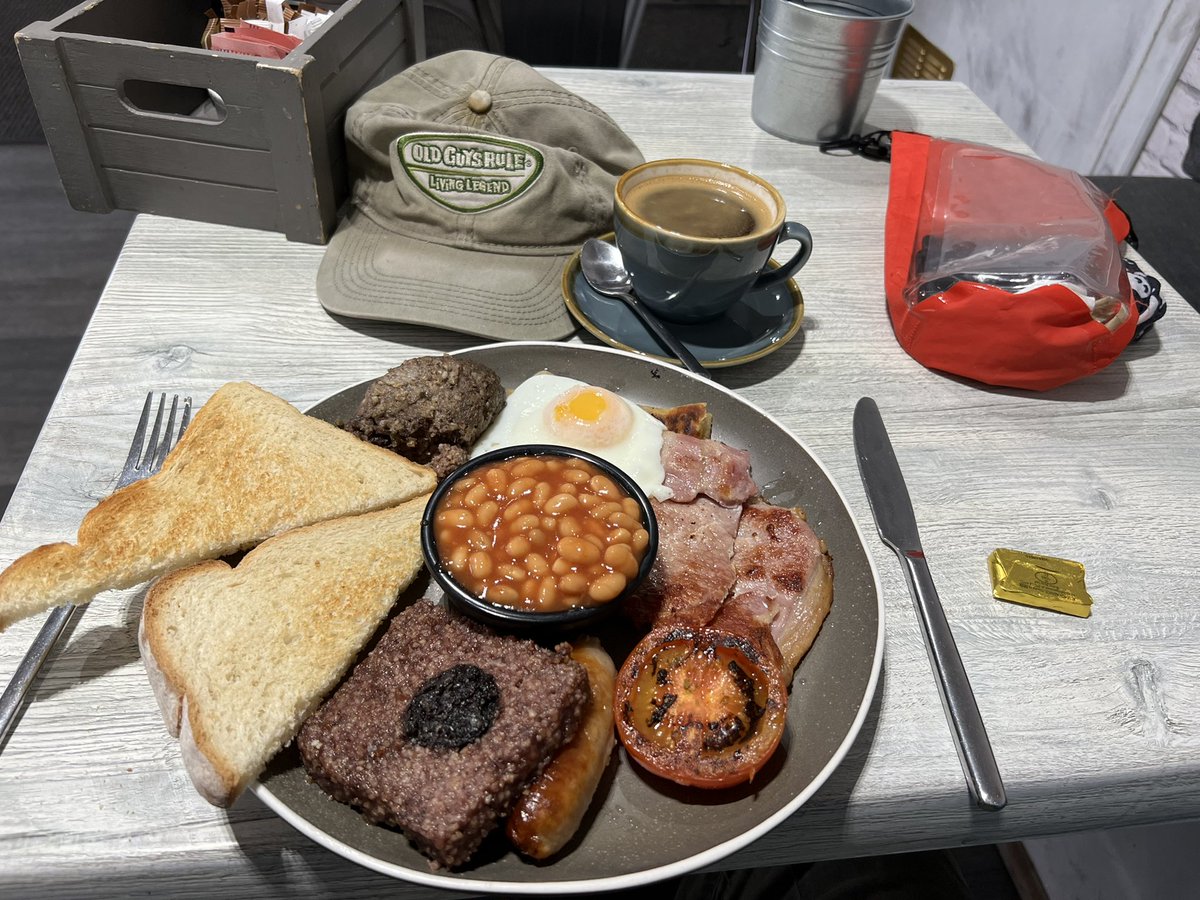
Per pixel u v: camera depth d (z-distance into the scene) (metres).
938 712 0.33
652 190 0.48
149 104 0.58
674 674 0.30
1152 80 0.83
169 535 0.34
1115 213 0.53
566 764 0.28
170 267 0.52
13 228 0.94
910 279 0.50
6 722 0.30
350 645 0.31
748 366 0.49
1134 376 0.50
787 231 0.46
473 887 0.25
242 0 0.63
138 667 0.32
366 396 0.39
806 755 0.29
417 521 0.36
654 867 0.26
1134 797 0.32
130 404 0.43
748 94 0.76
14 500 0.37
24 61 0.49
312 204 0.53
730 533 0.36
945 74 1.22
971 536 0.40
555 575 0.31
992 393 0.49
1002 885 0.64
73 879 0.27
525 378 0.43
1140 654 0.36
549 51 0.98
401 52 0.62
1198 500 0.43
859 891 0.46
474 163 0.50
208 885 0.29
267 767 0.29
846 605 0.34
